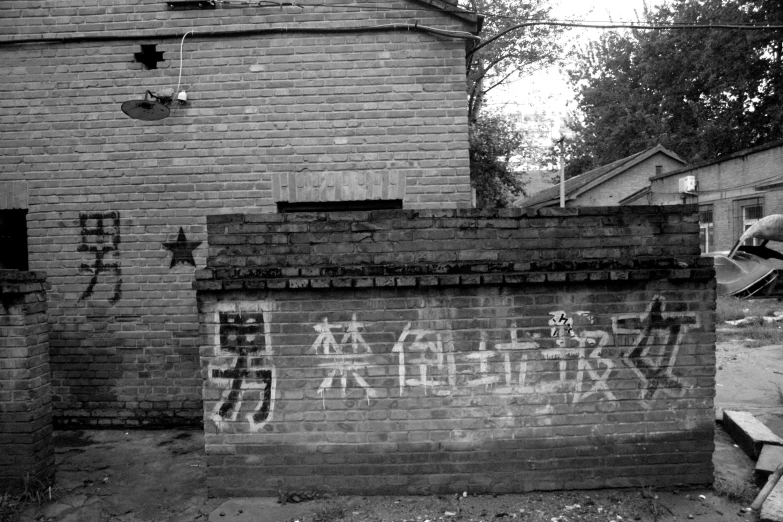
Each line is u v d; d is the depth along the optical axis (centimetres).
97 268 600
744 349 946
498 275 415
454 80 584
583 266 421
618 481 428
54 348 602
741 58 2198
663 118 2967
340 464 427
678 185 2180
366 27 580
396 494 427
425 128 584
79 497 441
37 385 439
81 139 598
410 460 426
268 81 591
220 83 593
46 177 598
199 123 594
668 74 2625
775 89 2211
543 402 426
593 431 427
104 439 570
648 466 428
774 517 375
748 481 446
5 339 428
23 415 428
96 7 594
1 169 600
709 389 426
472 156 1809
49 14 596
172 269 597
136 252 598
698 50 2386
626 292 424
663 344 426
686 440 428
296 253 423
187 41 593
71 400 604
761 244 1510
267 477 427
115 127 597
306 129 589
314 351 424
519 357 424
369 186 584
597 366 426
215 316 423
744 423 525
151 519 406
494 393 425
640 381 426
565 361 426
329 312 423
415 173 585
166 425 598
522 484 427
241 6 590
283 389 425
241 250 423
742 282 1480
